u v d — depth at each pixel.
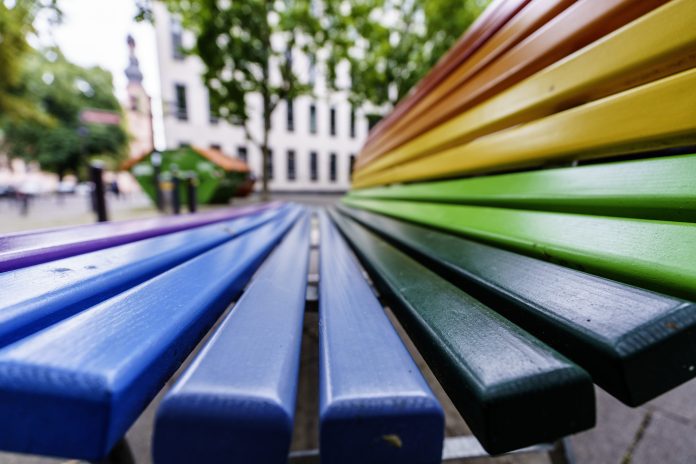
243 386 0.34
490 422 0.32
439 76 1.61
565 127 0.75
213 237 1.09
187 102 19.94
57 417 0.31
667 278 0.44
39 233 0.97
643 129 0.58
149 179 8.46
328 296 0.67
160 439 0.32
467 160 1.21
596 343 0.35
